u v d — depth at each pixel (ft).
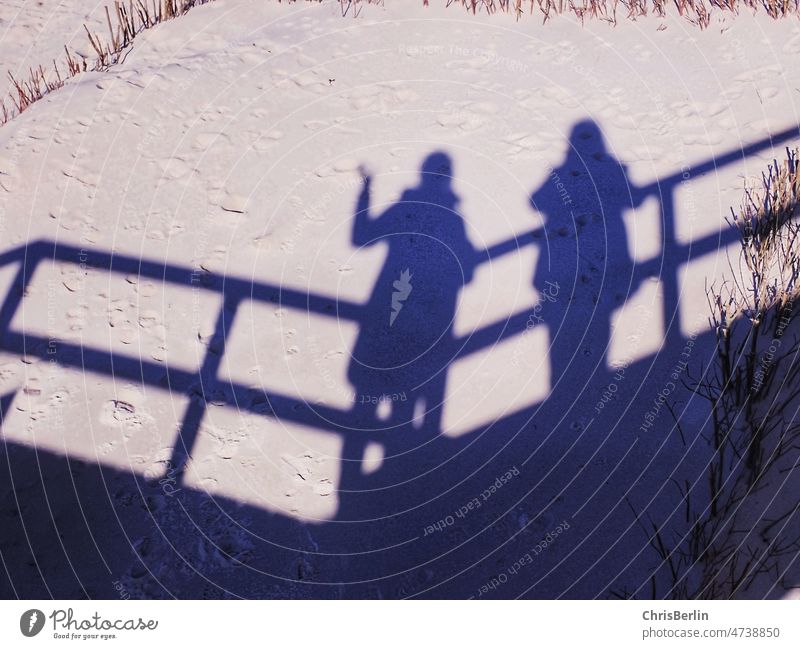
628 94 16.02
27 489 11.42
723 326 12.34
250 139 15.90
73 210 14.76
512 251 13.80
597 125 15.49
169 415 12.18
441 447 11.85
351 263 13.89
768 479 10.82
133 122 16.34
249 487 11.47
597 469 11.39
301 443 11.93
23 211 14.74
